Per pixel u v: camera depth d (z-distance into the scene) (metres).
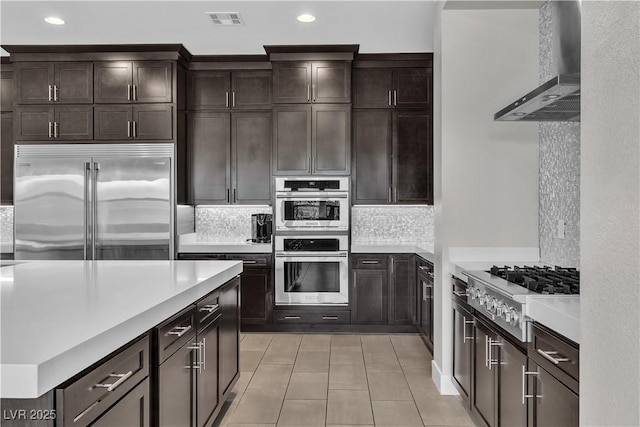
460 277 3.11
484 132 3.46
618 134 1.12
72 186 4.90
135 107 4.95
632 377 1.06
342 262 5.11
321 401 3.29
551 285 2.25
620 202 1.11
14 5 3.88
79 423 1.28
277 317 5.13
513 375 2.21
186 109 5.29
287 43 4.82
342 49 4.97
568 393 1.67
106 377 1.43
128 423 1.58
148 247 4.89
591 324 1.26
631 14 1.06
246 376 3.79
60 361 1.19
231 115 5.29
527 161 3.48
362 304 5.10
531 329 2.01
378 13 4.04
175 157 4.93
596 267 1.23
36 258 4.91
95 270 2.77
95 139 4.97
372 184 5.26
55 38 4.64
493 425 2.48
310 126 5.13
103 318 1.56
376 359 4.22
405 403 3.26
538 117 2.76
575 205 2.94
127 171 4.89
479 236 3.48
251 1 3.82
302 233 5.14
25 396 1.11
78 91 4.97
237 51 5.08
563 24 3.00
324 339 4.88
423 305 4.45
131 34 4.54
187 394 2.18
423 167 5.24
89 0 3.80
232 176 5.29
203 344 2.43
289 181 5.14
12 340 1.31
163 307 1.84
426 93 5.22
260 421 2.97
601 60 1.20
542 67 3.42
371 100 5.23
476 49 3.45
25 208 4.93
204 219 5.70
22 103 4.98
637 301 1.04
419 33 4.52
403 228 5.65
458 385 3.19
